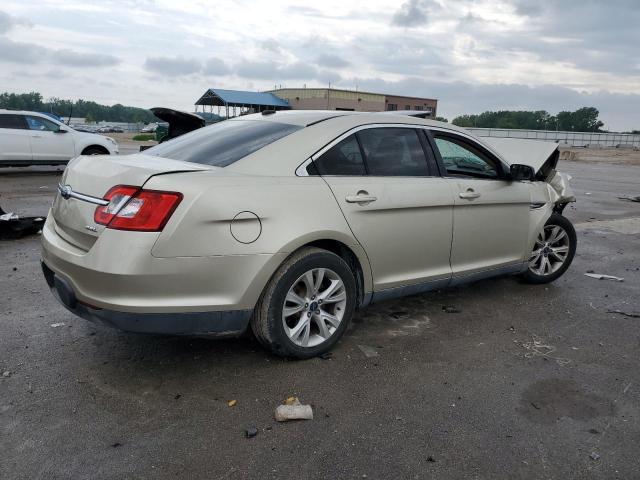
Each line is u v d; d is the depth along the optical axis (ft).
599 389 11.19
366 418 9.74
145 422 9.36
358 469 8.36
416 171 13.57
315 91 165.37
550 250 18.19
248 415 9.70
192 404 9.98
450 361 12.21
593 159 120.78
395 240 12.83
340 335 12.30
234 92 142.20
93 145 48.42
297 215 10.96
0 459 8.27
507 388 11.07
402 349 12.73
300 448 8.81
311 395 10.45
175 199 9.65
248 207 10.34
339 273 11.87
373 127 13.02
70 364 11.32
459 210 14.24
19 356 11.59
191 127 24.97
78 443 8.72
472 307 15.90
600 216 35.96
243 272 10.34
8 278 16.85
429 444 9.04
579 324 14.94
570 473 8.46
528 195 16.38
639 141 234.17
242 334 11.27
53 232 11.36
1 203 30.96
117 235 9.50
